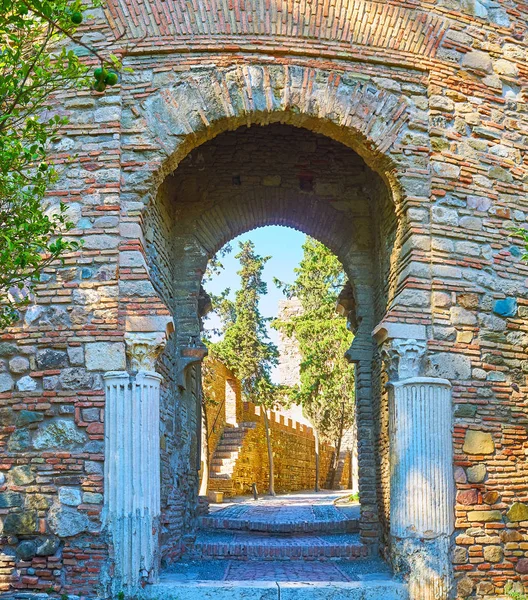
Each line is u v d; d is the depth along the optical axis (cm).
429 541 845
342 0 927
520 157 978
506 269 940
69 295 855
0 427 839
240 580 880
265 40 909
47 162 875
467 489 873
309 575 949
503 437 898
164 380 1023
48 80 655
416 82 941
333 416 2636
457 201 929
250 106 901
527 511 889
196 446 1298
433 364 883
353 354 1198
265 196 1218
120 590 794
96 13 905
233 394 2834
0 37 683
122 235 866
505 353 919
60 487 817
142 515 812
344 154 1230
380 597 830
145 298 852
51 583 802
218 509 1839
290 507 1908
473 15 984
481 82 971
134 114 892
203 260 1196
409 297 895
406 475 858
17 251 670
